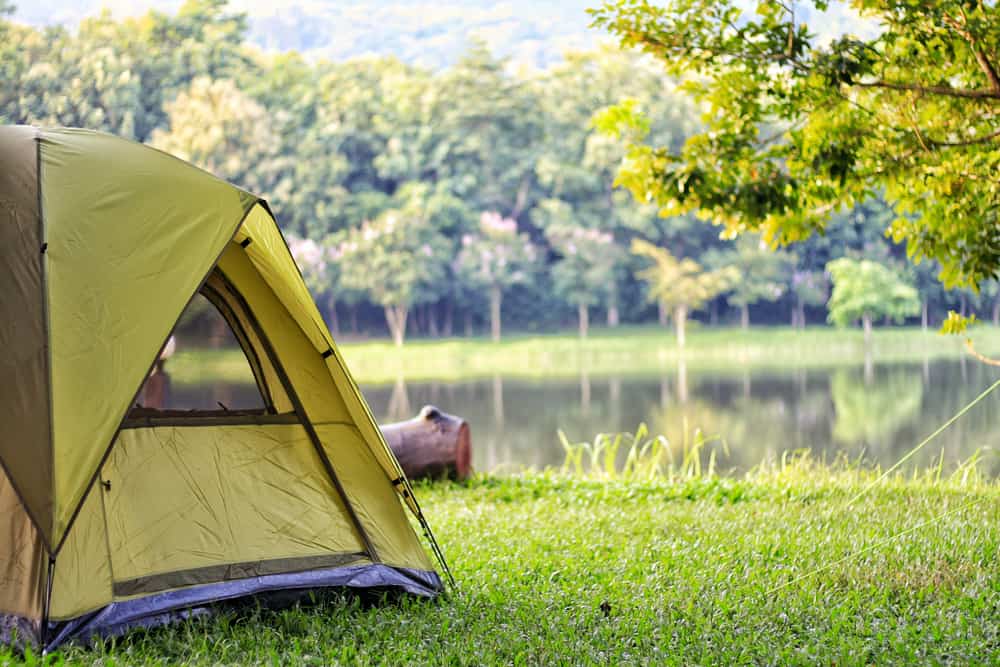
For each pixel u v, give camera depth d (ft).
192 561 16.35
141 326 15.14
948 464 51.13
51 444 13.97
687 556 21.67
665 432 89.61
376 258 235.40
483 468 68.33
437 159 261.65
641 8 23.98
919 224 26.89
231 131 235.61
